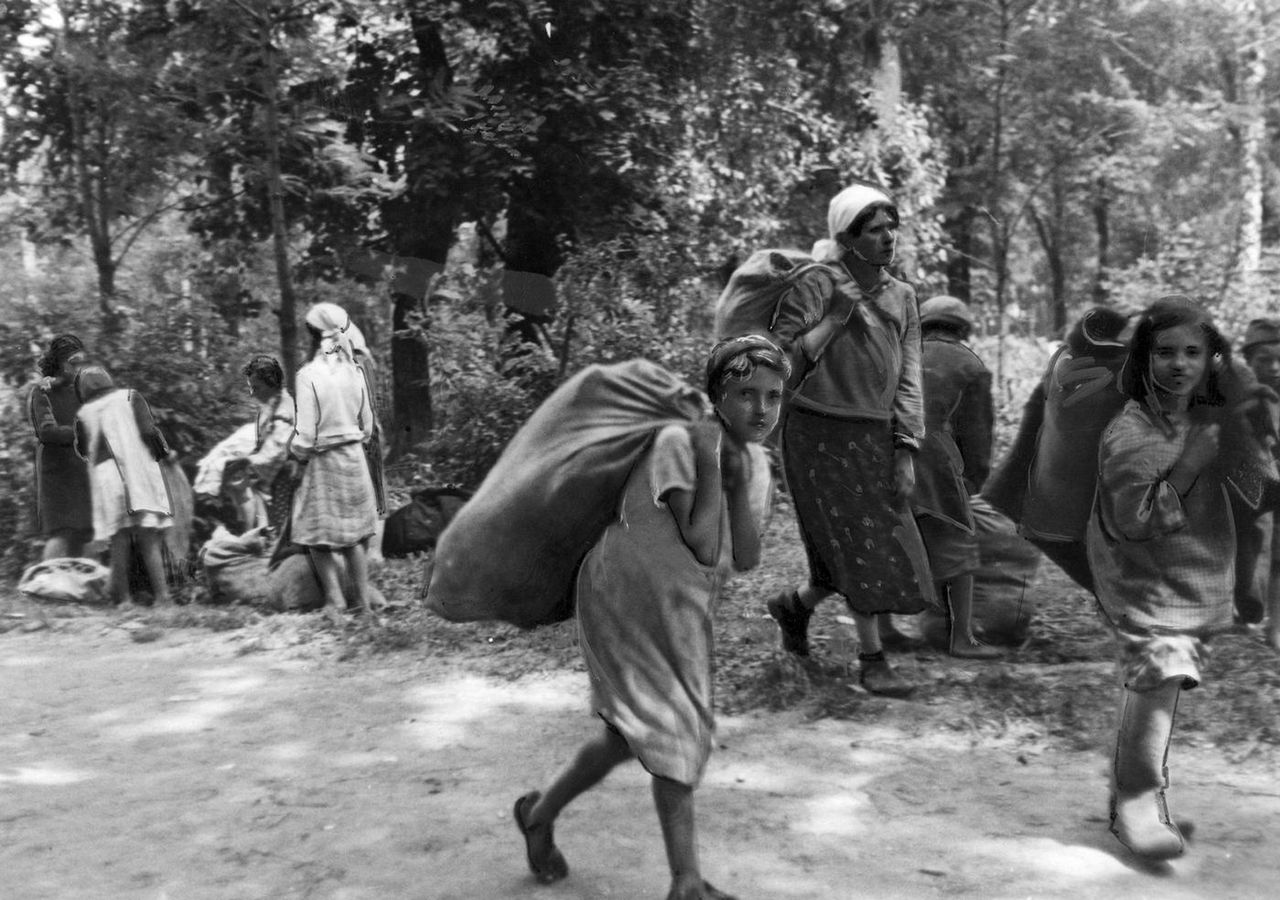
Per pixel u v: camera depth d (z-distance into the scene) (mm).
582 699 5422
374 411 7652
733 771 4398
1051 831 3732
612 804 4062
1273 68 21109
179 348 10750
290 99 11695
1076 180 19281
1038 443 4391
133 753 4898
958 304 5863
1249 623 5500
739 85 14578
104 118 12312
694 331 11406
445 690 5660
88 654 6809
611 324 10555
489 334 11039
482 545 3402
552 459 3314
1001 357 13617
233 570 7969
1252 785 4074
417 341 13172
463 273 11398
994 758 4457
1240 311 12133
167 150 12367
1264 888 3309
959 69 16500
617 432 3256
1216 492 3455
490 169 12875
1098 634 6012
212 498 9336
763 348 3129
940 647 5859
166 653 6719
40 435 8789
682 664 3098
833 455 5105
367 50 13719
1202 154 21109
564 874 3484
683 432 3125
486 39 13789
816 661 5570
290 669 6219
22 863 3746
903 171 15055
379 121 13250
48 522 8906
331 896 3436
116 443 7934
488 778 4422
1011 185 16453
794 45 15156
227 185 13883
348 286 14945
